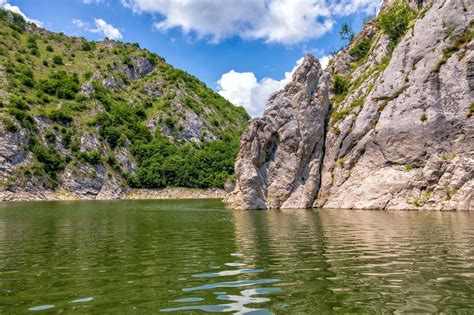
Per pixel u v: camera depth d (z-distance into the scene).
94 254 18.25
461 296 10.31
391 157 47.72
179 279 12.91
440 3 48.91
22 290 11.78
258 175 54.28
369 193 47.78
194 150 154.25
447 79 45.56
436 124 45.03
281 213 43.91
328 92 57.59
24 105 113.94
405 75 49.44
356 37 81.56
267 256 16.91
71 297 10.91
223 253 18.00
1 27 182.00
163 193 121.19
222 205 67.31
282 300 10.29
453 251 16.95
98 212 50.47
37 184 99.69
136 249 19.66
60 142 113.38
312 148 54.75
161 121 161.62
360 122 51.72
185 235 25.31
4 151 97.62
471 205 40.47
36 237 25.12
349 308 9.51
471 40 45.19
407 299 10.14
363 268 13.98
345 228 26.97
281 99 55.62
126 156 128.38
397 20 59.56
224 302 10.20
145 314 9.30
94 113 135.88
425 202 43.38
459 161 42.69
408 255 16.22
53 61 174.00
